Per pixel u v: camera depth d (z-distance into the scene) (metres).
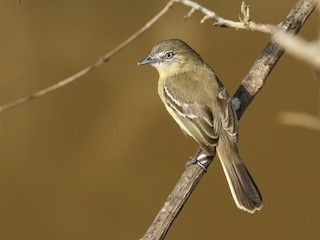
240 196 8.07
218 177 13.33
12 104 8.08
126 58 14.34
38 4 14.66
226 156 8.38
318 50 4.51
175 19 14.57
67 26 14.55
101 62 8.16
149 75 14.18
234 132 8.38
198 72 9.41
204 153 8.45
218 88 9.11
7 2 14.57
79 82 14.08
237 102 8.18
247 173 8.23
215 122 8.64
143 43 14.45
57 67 14.27
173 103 9.17
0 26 14.40
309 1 7.64
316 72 5.32
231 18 14.60
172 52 9.57
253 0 14.62
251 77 8.12
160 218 6.77
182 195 7.03
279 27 7.55
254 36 14.20
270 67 8.05
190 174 7.32
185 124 9.00
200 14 14.55
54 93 13.98
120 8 14.81
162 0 14.93
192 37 14.38
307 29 13.70
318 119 5.64
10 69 14.09
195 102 8.95
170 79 9.41
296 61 13.74
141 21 14.73
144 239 6.62
